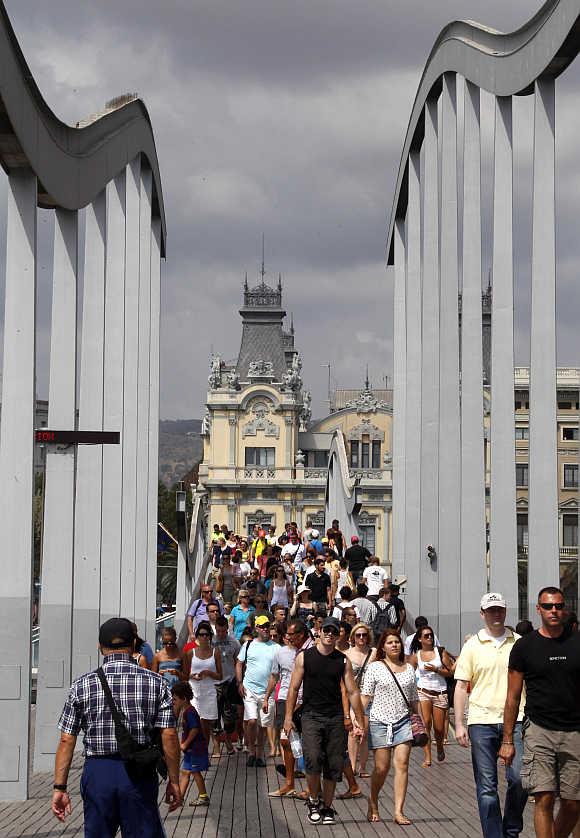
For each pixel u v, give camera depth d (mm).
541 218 20891
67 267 22656
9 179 19797
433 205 34625
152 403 38656
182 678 21219
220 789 19938
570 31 19625
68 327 22641
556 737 12398
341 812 17594
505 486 23453
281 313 146125
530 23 21938
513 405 23594
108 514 30000
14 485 19547
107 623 11516
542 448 20406
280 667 21078
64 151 21812
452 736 24734
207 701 21750
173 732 11297
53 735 21984
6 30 17312
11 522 19516
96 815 11086
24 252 19734
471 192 27422
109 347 30375
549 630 12562
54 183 21062
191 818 17422
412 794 18797
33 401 19656
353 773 19141
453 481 29656
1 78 17219
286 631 21328
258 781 20734
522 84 22438
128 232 34062
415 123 37938
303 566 38719
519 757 13875
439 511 31109
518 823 13992
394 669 16906
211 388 134625
